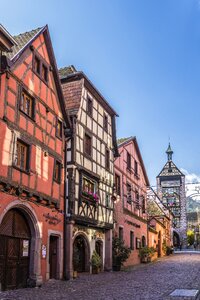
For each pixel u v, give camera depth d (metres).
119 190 24.45
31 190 13.80
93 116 20.39
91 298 10.78
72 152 17.47
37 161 14.48
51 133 15.98
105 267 20.59
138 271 20.34
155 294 11.45
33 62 14.86
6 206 12.34
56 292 12.14
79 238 18.44
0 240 12.45
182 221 63.75
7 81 12.92
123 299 10.53
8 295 11.38
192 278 15.93
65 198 16.92
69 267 16.22
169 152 69.25
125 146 26.70
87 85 19.83
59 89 16.81
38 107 14.99
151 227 33.00
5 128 12.51
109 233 21.22
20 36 15.67
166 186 67.06
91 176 19.08
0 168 12.05
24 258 13.72
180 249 56.41
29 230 14.23
